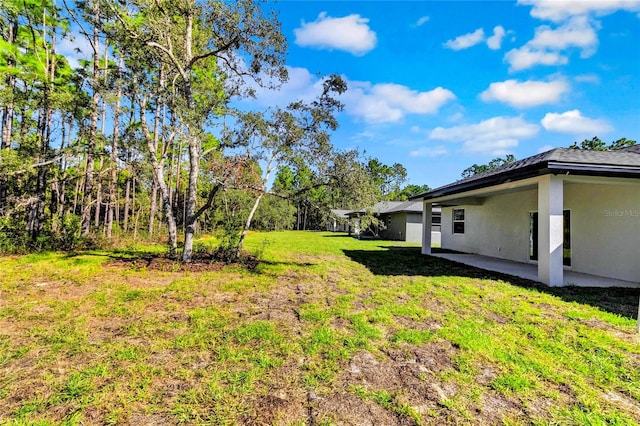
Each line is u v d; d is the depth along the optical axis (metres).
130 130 10.69
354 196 8.59
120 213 21.16
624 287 6.38
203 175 8.62
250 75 9.05
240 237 9.53
